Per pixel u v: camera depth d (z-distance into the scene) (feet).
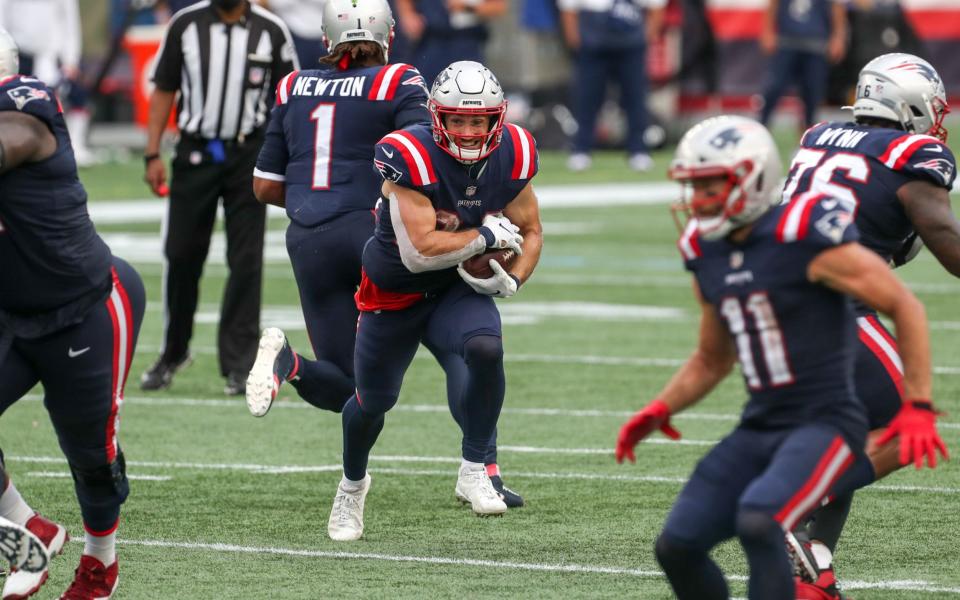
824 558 62.08
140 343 134.51
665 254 184.24
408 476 87.81
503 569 68.39
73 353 59.77
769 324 52.90
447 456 93.09
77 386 60.23
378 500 82.12
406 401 110.32
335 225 80.94
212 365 124.16
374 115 81.82
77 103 259.39
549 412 105.19
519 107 290.35
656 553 54.03
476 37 234.99
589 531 75.15
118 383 61.36
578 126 261.65
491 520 77.56
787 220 52.54
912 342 52.49
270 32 109.70
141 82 259.80
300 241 81.71
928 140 65.92
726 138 52.42
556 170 265.54
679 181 53.26
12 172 57.62
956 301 152.56
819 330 52.85
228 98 108.88
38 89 58.29
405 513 79.15
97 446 61.36
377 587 65.57
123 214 211.82
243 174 110.22
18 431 100.42
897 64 68.33
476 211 71.31
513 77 291.38
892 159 65.62
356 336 73.97
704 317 55.57
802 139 69.77
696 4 291.58
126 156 274.16
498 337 72.18
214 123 109.19
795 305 52.65
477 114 68.69
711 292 53.88
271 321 140.46
